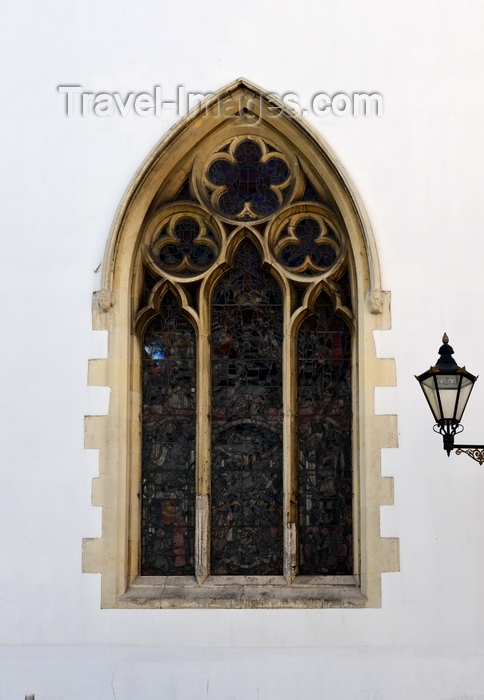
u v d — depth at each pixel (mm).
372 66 8508
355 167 8383
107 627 7828
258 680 7719
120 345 8195
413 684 7688
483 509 7887
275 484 8336
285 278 8492
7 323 8219
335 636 7781
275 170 8727
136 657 7785
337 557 8219
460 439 7973
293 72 8523
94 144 8469
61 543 7938
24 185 8414
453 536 7863
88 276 8289
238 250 8695
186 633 7812
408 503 7914
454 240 8242
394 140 8398
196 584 8070
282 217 8586
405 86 8477
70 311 8234
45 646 7809
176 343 8562
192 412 8469
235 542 8273
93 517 7973
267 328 8578
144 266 8578
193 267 8594
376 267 8164
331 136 8430
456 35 8531
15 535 7945
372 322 8156
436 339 8117
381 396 8062
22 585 7887
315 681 7707
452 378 6672
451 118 8414
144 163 8312
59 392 8133
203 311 8500
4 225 8352
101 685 7738
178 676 7742
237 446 8414
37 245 8328
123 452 8094
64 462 8039
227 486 8359
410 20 8570
